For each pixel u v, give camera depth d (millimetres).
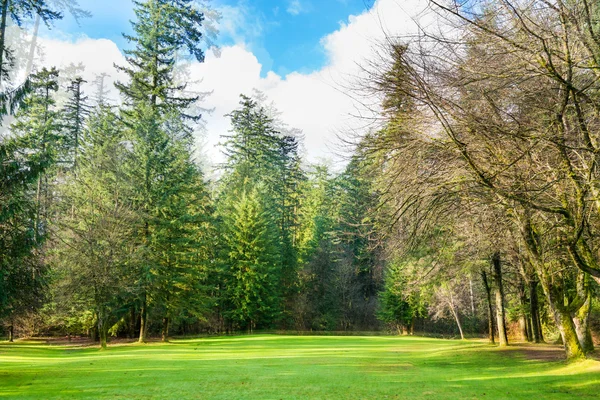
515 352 18719
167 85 32312
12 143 14367
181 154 33062
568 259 13156
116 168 29469
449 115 7883
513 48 6945
